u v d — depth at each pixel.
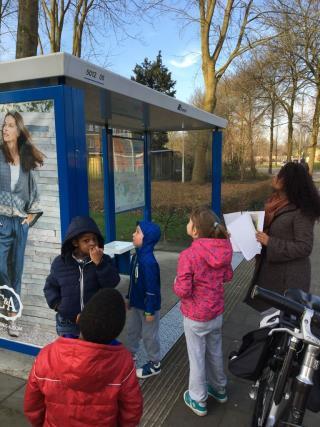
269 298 1.76
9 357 3.16
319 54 16.31
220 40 13.93
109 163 5.68
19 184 2.80
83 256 2.40
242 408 2.59
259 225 2.72
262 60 16.33
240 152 20.62
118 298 1.43
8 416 2.45
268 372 2.10
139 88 3.47
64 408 1.42
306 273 2.58
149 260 2.76
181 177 19.28
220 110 21.19
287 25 13.91
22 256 2.90
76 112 2.61
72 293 2.35
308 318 1.70
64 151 2.56
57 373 1.38
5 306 3.05
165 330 3.76
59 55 2.37
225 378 2.63
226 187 13.45
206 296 2.39
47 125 2.61
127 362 1.45
